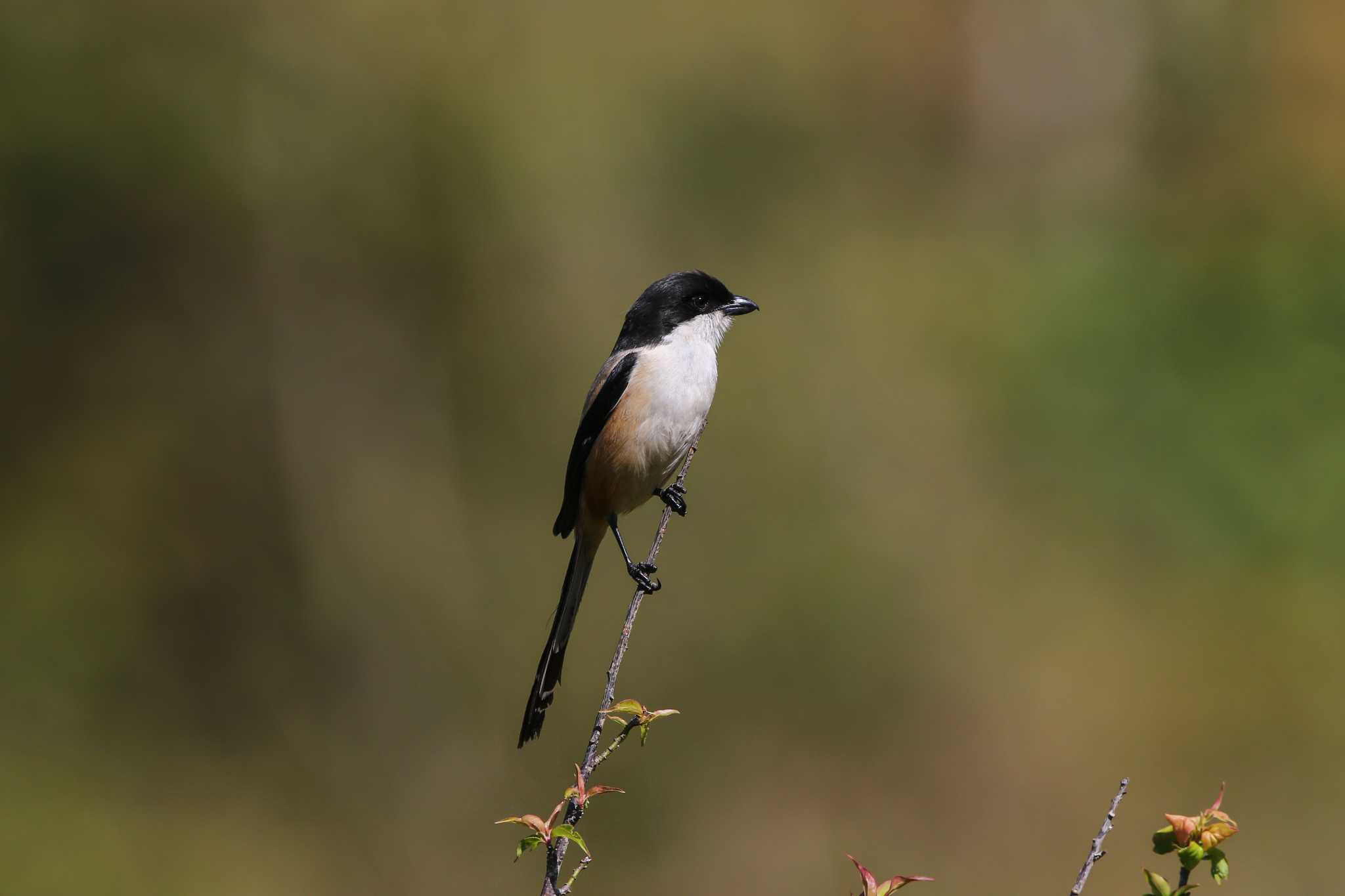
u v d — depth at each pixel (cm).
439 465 1548
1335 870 1156
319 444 1568
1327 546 1510
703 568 1438
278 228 1574
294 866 1402
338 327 1578
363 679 1516
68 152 1548
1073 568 1516
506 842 1409
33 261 1578
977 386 1655
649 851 1360
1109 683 1391
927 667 1421
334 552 1540
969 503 1534
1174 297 1769
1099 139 2125
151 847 1400
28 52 1520
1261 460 1598
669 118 1600
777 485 1477
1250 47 2055
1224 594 1492
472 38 1530
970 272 1820
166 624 1560
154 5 1531
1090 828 1266
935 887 1273
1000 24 2178
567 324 1538
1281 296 1728
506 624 1493
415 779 1448
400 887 1395
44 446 1597
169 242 1597
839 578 1438
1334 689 1327
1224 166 1988
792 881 1302
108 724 1500
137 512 1582
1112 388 1681
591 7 1554
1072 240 1895
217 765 1496
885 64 2006
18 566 1543
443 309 1568
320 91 1541
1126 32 2123
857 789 1353
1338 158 1909
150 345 1609
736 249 1634
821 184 1761
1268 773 1262
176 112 1556
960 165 2081
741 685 1414
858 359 1597
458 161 1517
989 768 1347
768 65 1678
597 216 1550
